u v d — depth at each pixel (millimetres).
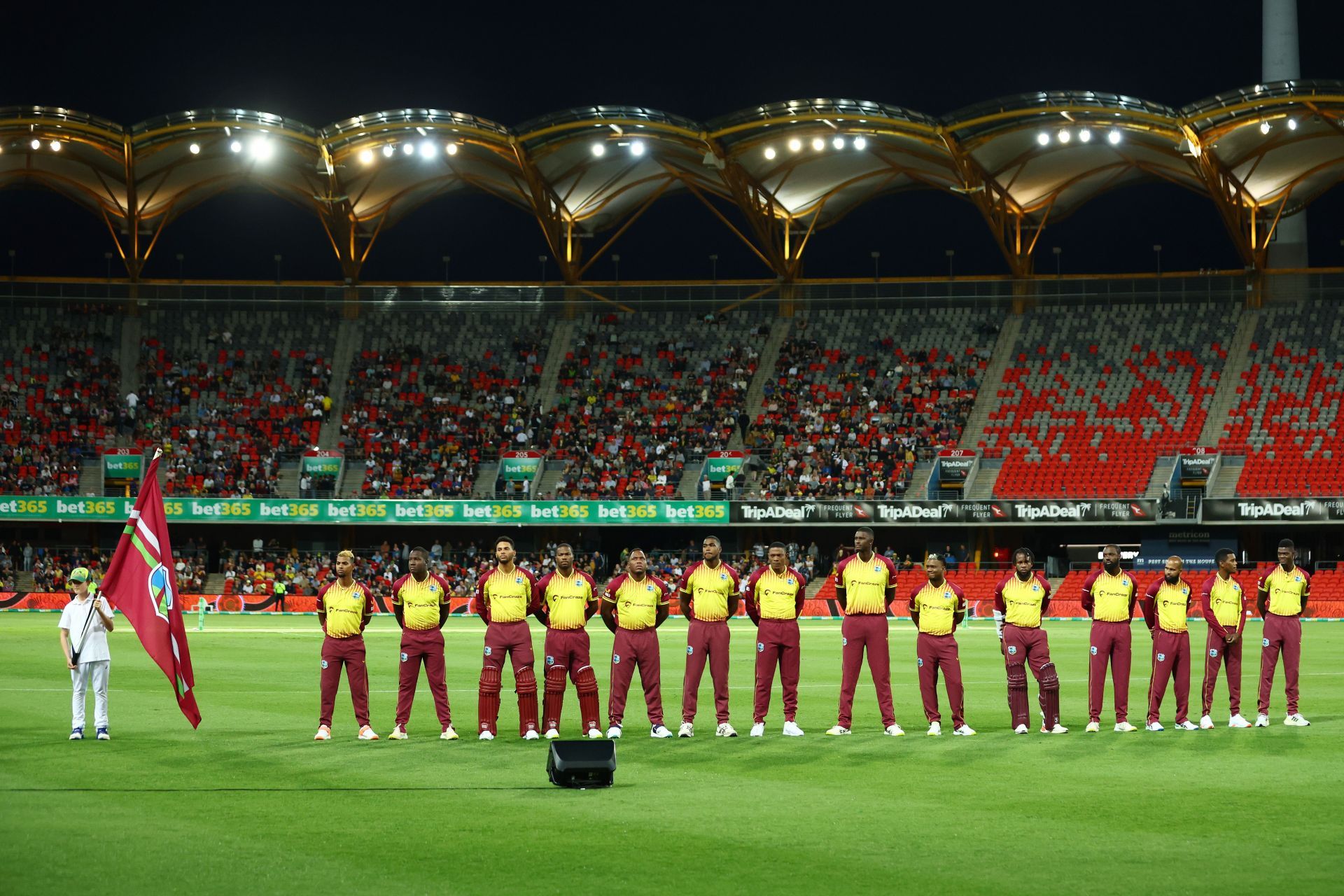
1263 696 18766
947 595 17625
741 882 9484
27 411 62969
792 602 17516
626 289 68688
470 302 68688
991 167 58531
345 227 65875
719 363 66312
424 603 17203
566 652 17438
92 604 16812
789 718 17547
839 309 67688
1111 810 12133
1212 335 63438
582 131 56344
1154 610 18312
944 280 67250
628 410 64375
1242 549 58375
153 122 55031
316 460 60688
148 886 9297
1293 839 10898
